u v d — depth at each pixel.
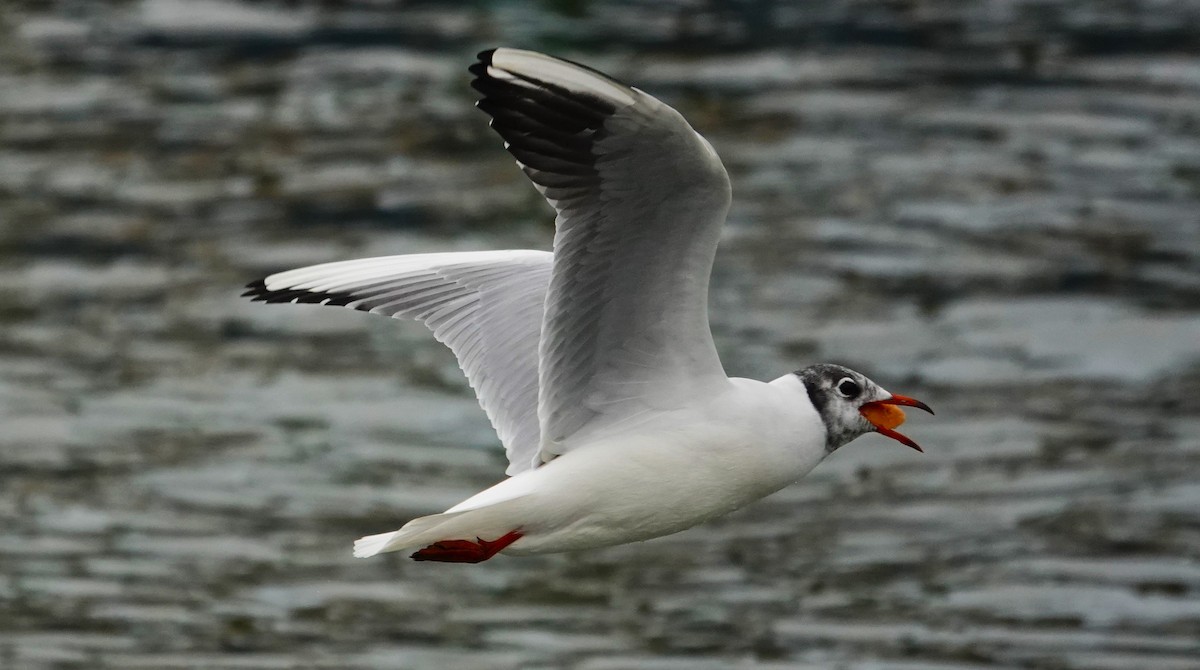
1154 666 13.20
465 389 17.62
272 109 23.22
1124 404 17.25
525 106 7.20
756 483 8.31
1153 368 17.92
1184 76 24.39
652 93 23.53
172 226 20.53
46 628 13.57
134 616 13.77
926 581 14.47
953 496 15.73
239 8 25.86
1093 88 24.16
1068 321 18.83
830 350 18.05
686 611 14.10
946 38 25.52
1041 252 20.20
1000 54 25.02
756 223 20.69
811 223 20.69
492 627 13.91
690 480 8.13
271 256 19.86
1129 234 20.66
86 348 18.16
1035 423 16.89
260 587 14.29
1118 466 16.12
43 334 18.44
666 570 14.80
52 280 19.50
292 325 18.89
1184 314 19.02
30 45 24.81
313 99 23.47
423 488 15.67
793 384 8.55
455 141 22.50
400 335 18.83
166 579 14.32
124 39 25.02
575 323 7.98
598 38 25.06
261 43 24.91
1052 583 14.36
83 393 17.27
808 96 23.66
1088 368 17.92
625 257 7.77
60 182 21.41
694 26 25.64
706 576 14.65
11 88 23.58
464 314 9.23
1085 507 15.44
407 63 24.28
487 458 16.28
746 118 23.06
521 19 25.72
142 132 22.62
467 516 7.88
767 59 24.64
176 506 15.37
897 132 22.92
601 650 13.50
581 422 8.23
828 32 25.56
